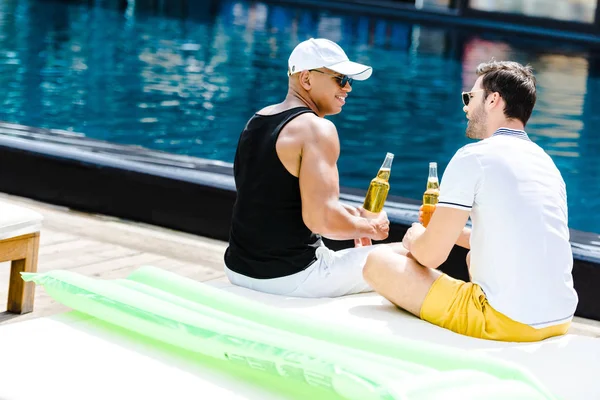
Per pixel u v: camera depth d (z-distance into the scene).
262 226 3.63
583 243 4.59
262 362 2.71
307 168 3.49
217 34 16.41
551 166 3.31
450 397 2.48
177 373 2.76
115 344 2.96
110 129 9.59
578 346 3.17
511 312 3.18
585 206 8.09
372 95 12.50
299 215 3.62
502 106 3.33
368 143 9.91
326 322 3.10
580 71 15.37
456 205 3.21
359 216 3.83
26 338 2.96
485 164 3.20
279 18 18.97
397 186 8.35
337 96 3.71
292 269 3.65
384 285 3.42
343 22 19.27
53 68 12.59
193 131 9.73
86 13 17.95
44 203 5.90
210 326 2.84
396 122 10.96
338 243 5.00
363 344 2.98
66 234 5.16
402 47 16.80
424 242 3.29
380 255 3.44
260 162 3.59
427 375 2.58
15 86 11.33
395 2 21.12
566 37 19.25
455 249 4.75
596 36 19.69
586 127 10.91
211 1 20.80
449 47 17.17
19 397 2.54
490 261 3.22
